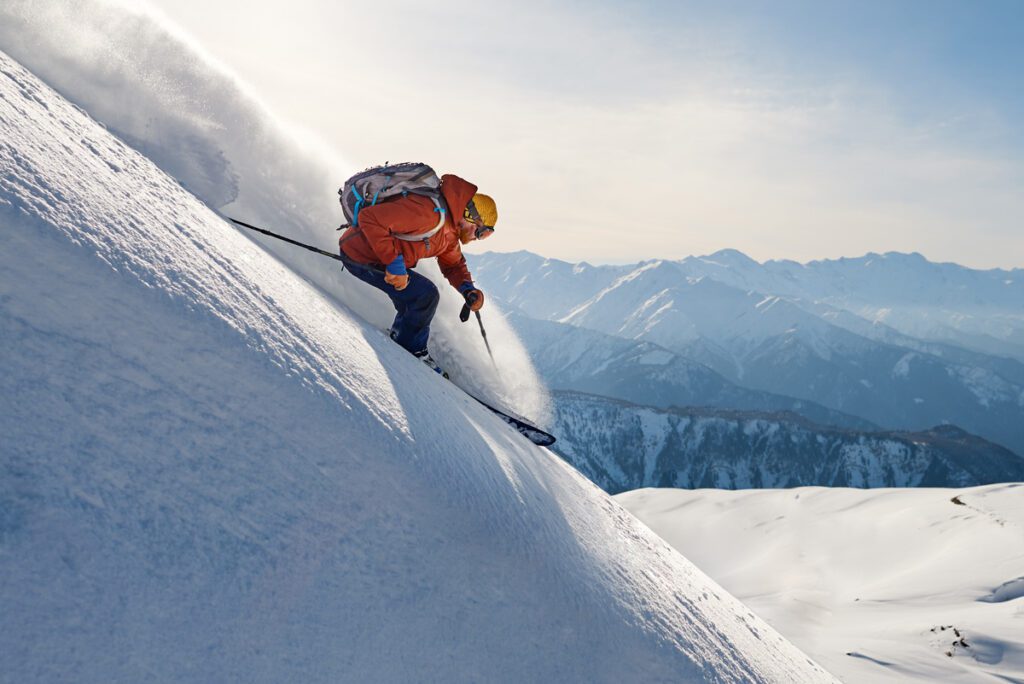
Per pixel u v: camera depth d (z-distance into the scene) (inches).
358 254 181.2
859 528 1776.6
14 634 50.9
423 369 169.9
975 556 1247.5
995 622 735.7
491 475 126.6
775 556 1712.6
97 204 95.1
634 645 121.6
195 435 76.3
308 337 111.9
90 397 69.2
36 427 62.4
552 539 128.0
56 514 58.6
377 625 77.7
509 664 91.7
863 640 727.7
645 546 185.6
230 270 111.1
